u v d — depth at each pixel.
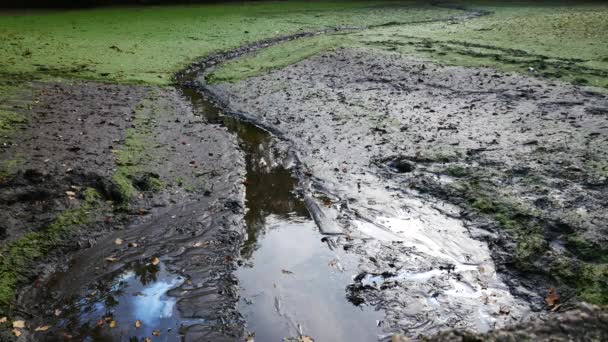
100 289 5.61
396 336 3.73
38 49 18.69
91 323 5.11
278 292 5.53
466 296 5.38
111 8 33.91
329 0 39.06
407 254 6.15
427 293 5.43
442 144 9.20
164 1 36.25
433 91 12.82
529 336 3.53
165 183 7.90
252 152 9.60
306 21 27.61
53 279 5.78
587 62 14.78
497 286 5.53
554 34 19.53
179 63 17.50
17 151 8.66
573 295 5.22
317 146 9.65
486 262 5.92
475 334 3.52
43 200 7.10
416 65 15.41
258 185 8.20
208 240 6.54
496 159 8.36
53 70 15.56
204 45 20.42
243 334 4.93
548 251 5.86
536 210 6.68
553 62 14.94
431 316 5.10
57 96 12.59
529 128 9.77
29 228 6.48
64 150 8.80
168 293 5.54
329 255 6.20
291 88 13.89
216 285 5.66
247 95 13.53
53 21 26.92
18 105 11.55
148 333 4.96
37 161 8.23
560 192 7.12
